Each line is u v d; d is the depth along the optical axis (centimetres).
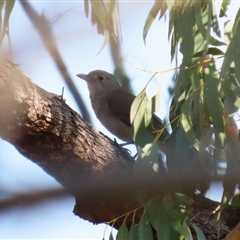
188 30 620
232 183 607
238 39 593
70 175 601
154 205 618
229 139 616
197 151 622
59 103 577
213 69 620
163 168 624
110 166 620
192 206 686
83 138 602
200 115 625
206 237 684
